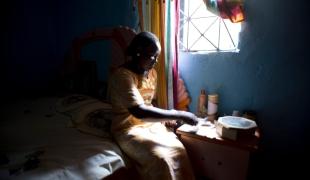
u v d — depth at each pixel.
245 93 1.50
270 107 1.44
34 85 2.24
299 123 1.38
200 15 1.62
